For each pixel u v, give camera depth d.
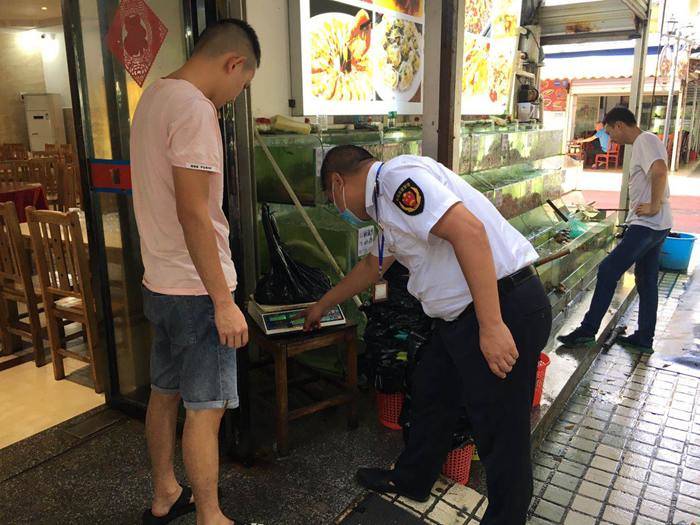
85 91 2.56
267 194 3.09
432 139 2.68
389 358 2.56
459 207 1.61
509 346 1.64
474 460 2.51
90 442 2.60
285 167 2.99
